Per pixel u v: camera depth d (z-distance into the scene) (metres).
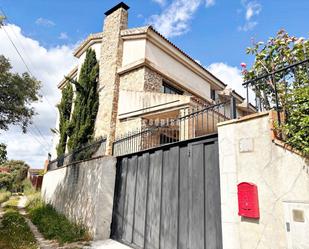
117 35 11.40
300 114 2.85
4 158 9.95
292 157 2.75
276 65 4.31
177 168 4.81
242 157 3.34
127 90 10.02
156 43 10.91
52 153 16.45
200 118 6.25
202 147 4.33
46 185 13.48
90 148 8.64
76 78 14.82
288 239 2.58
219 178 3.86
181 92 11.79
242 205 3.10
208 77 13.55
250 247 2.96
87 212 6.95
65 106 14.55
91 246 5.61
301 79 3.50
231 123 3.61
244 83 3.90
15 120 10.02
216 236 3.68
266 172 3.00
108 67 11.30
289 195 2.70
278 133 3.04
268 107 3.85
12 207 13.82
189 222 4.23
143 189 5.70
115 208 6.59
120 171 6.83
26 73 9.70
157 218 5.04
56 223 7.86
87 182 7.49
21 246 5.50
